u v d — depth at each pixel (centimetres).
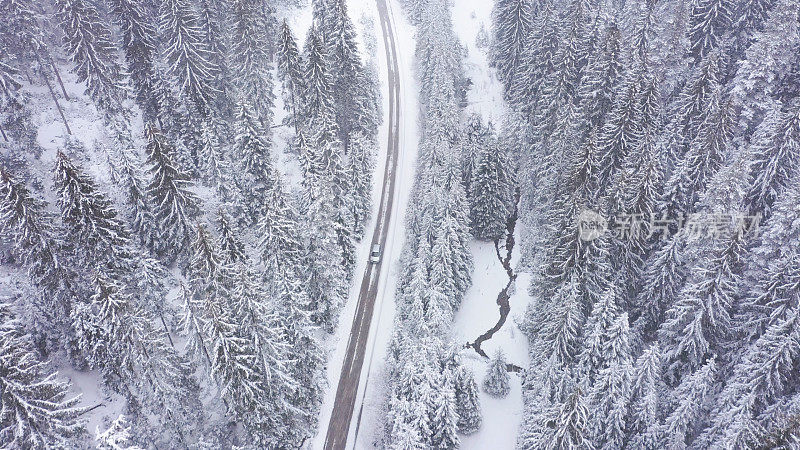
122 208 4269
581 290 3781
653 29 5253
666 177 4212
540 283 4384
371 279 5069
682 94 4544
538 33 5709
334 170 4856
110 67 5116
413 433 3170
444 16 7706
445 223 4428
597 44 5366
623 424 3053
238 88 5675
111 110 5169
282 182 4125
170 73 5278
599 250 3644
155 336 2831
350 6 8962
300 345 3419
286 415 3300
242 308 2792
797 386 2984
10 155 4447
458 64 7200
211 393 3566
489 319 4712
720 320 3300
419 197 5172
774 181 3878
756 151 3834
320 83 5366
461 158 5516
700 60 5225
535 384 3712
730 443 2692
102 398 3412
